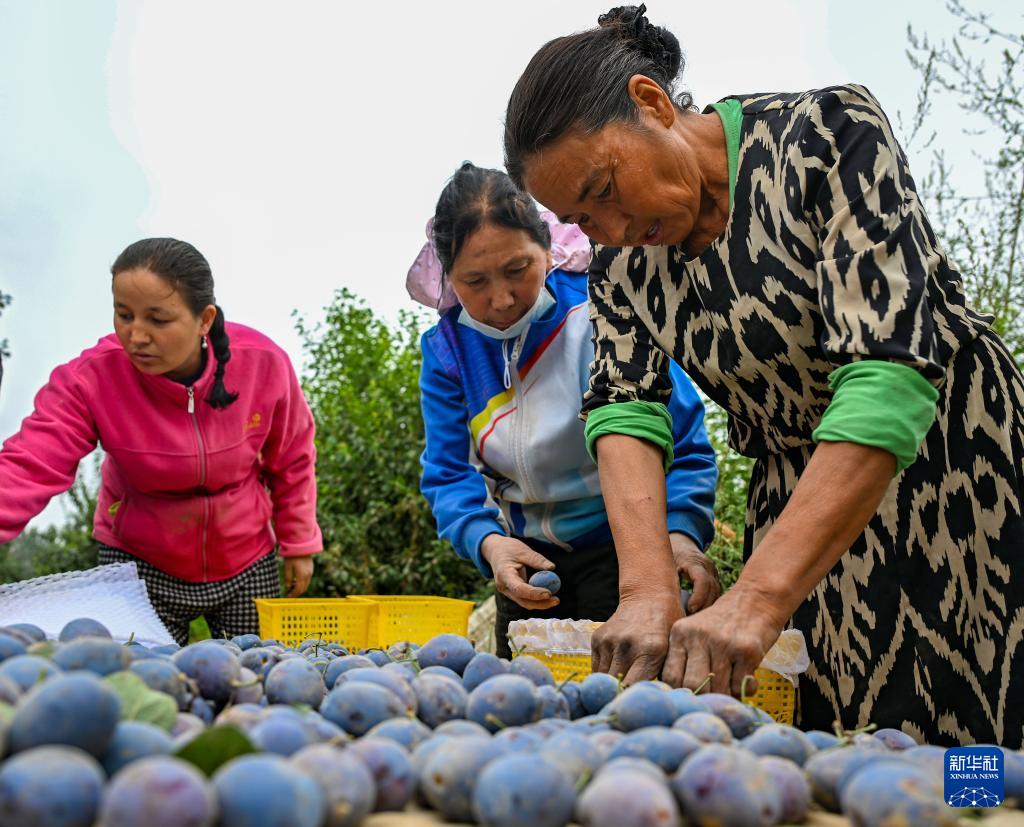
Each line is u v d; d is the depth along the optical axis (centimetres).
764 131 160
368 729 97
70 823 62
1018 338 355
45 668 87
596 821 72
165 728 83
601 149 153
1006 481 154
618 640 150
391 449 532
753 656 133
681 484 212
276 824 65
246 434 287
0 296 546
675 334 180
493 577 230
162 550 282
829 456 138
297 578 318
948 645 156
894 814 75
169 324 258
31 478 259
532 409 228
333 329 612
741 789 76
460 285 223
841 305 140
